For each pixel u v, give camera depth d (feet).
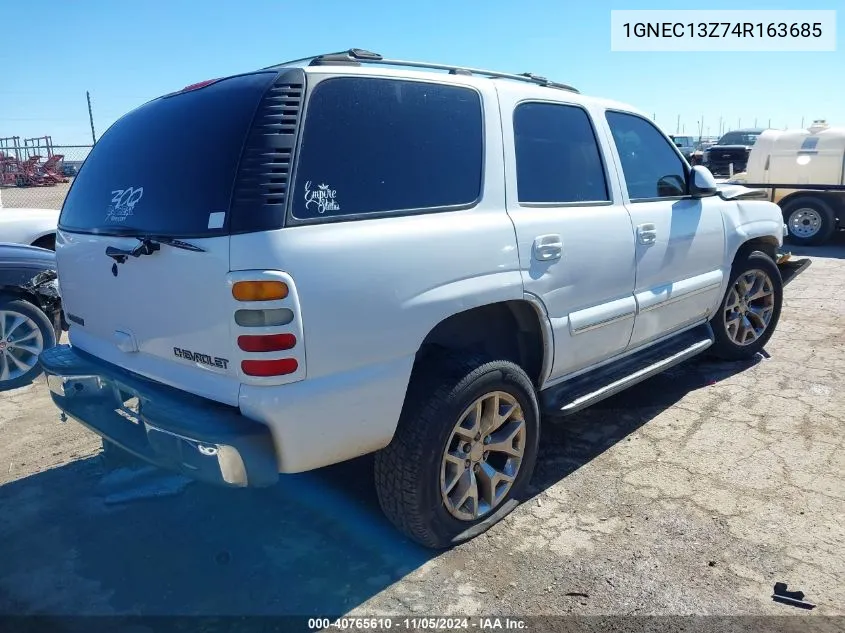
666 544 9.75
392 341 8.36
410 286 8.46
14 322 16.76
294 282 7.50
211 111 8.56
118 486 11.51
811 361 17.46
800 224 36.65
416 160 8.98
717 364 17.37
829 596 8.61
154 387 8.71
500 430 10.16
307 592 8.87
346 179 8.22
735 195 16.02
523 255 9.91
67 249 10.20
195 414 7.80
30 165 87.81
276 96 7.97
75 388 10.23
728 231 15.23
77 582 9.12
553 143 11.12
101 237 9.25
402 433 8.89
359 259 8.00
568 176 11.28
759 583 8.89
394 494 9.05
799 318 21.66
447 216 9.12
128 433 9.17
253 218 7.48
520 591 8.83
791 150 35.99
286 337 7.50
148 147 9.25
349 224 8.09
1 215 23.53
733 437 13.12
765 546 9.65
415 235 8.57
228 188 7.70
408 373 8.64
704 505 10.75
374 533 10.13
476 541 9.93
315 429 7.95
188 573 9.28
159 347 8.63
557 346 10.77
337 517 10.54
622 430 13.57
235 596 8.80
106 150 10.44
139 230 8.63
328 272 7.75
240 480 7.64
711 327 15.75
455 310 8.98
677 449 12.69
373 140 8.60
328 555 9.62
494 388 9.55
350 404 8.14
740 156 57.31
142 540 10.04
